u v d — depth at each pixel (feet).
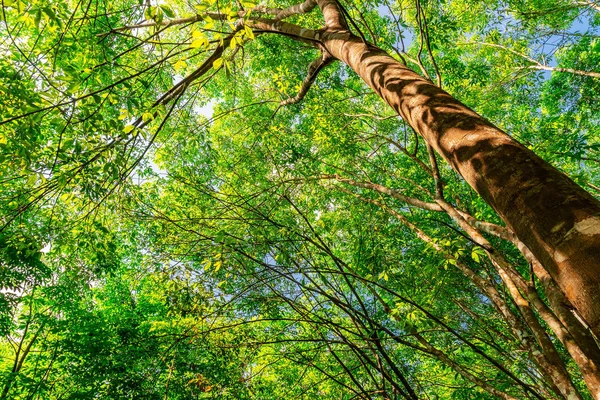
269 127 23.39
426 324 9.41
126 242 24.93
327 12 11.75
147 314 32.48
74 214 15.74
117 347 19.74
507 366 14.78
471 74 28.02
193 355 12.24
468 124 4.63
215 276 12.86
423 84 6.01
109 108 16.30
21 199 13.83
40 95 9.55
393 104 6.42
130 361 19.42
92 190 12.35
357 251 17.70
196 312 12.19
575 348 7.78
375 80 7.18
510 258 22.18
